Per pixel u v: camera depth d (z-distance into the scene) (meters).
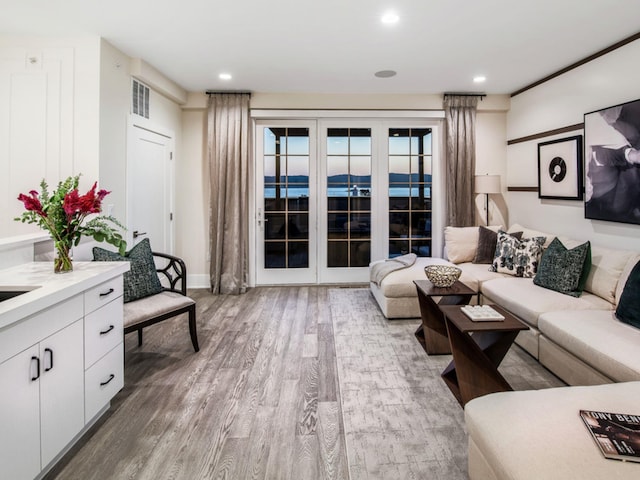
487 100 4.91
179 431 1.99
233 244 4.78
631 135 3.02
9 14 2.73
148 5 2.61
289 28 2.98
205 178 4.98
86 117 3.10
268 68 3.90
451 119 4.86
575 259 3.05
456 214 4.92
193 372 2.65
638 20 2.84
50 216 2.05
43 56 3.08
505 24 2.91
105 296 2.10
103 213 3.18
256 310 4.09
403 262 4.09
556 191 4.00
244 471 1.70
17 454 1.45
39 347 1.57
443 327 2.96
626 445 1.21
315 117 4.93
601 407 1.46
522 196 4.70
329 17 2.80
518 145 4.77
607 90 3.33
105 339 2.10
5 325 1.36
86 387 1.91
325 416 2.13
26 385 1.50
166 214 4.45
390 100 4.88
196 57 3.60
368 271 5.21
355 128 5.06
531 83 4.43
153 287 2.90
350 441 1.91
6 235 3.10
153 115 4.10
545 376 2.57
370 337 3.29
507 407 1.49
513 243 3.85
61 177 3.11
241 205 4.81
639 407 1.46
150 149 4.05
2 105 3.09
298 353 2.97
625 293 2.45
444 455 1.80
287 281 5.18
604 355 2.06
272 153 5.05
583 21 2.86
